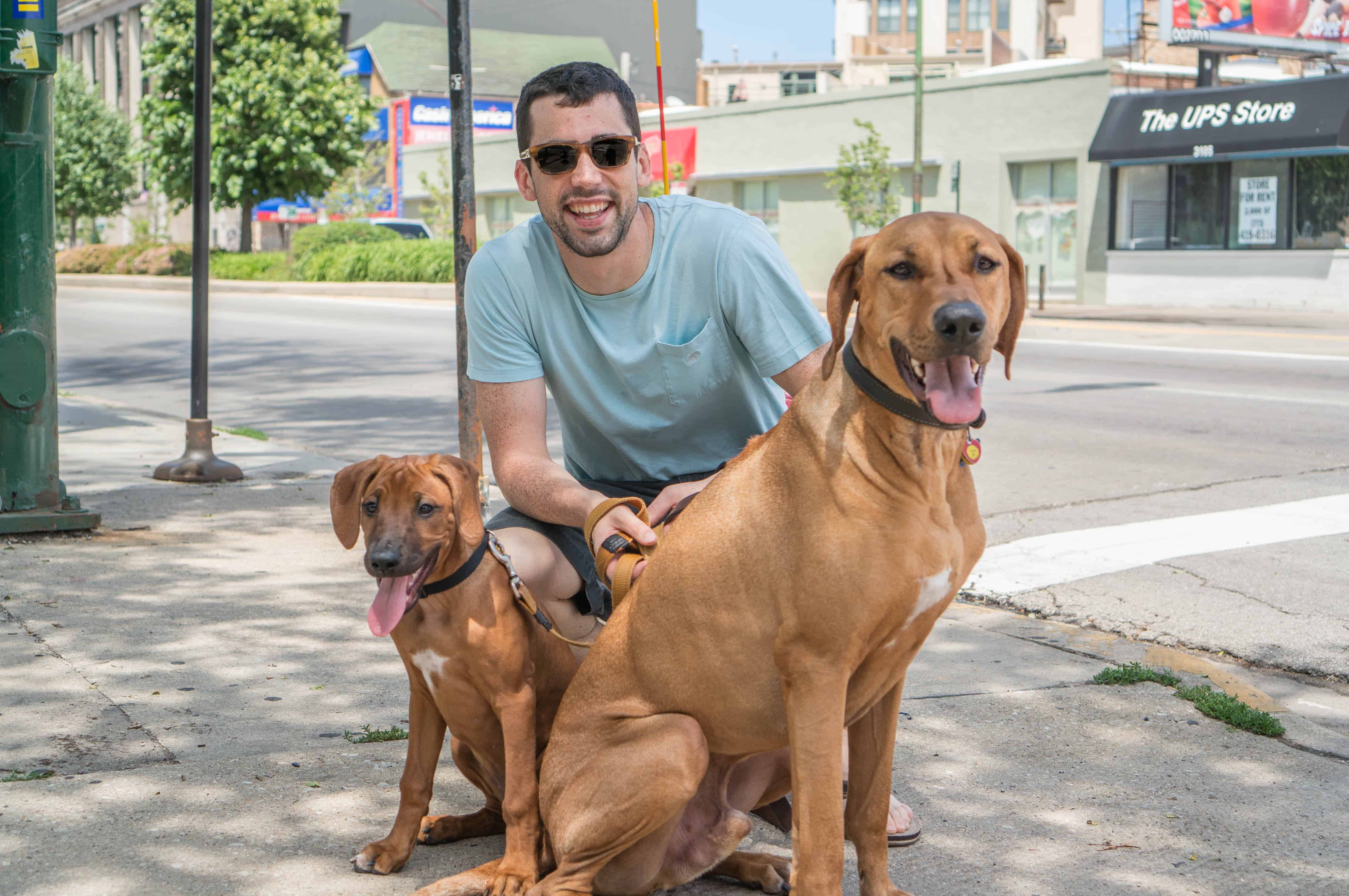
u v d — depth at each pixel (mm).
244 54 35281
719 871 3143
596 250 3301
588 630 3717
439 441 10539
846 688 2584
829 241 30453
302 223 46594
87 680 4402
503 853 3225
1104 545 6664
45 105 6383
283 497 7922
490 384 3547
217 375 15586
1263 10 27484
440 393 13680
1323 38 28344
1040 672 4738
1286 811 3488
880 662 2633
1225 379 13922
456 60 7371
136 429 10844
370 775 3660
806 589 2514
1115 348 17438
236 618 5227
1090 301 25812
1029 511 7562
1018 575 6090
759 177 31484
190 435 8516
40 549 6340
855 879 3129
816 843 2547
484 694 2959
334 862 3111
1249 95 22984
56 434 6758
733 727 2738
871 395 2486
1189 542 6691
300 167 35875
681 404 3568
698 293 3469
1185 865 3160
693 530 2734
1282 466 8961
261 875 3029
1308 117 22031
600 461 3811
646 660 2785
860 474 2486
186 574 5926
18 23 6121
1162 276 24641
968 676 4691
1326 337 18203
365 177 40719
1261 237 23500
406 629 2934
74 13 62594
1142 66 27703
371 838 3246
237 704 4215
